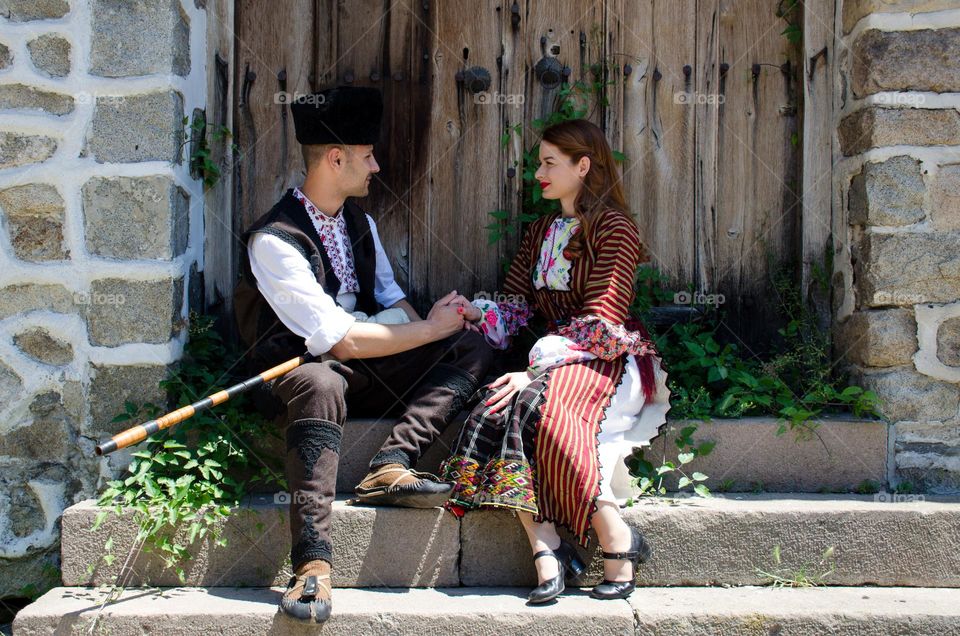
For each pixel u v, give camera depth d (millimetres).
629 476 3020
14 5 3170
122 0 3166
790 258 3789
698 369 3551
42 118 3182
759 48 3775
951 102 3268
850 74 3449
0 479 3230
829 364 3578
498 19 3793
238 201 3768
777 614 2699
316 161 3180
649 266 3828
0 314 3205
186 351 3365
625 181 3814
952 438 3273
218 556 2926
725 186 3807
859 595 2863
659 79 3795
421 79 3795
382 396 3184
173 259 3219
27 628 2658
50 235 3199
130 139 3180
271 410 2990
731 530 2943
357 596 2820
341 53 3777
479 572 2932
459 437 2967
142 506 2889
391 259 3830
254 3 3746
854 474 3256
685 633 2682
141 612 2680
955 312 3264
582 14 3791
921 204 3270
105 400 3209
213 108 3625
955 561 2957
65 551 2898
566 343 2996
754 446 3240
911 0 3258
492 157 3818
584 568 2904
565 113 3736
